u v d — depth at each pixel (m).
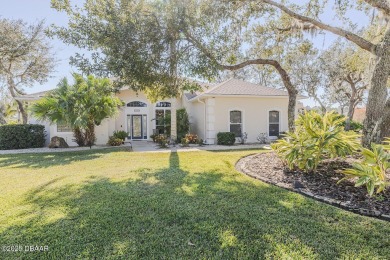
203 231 3.16
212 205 4.05
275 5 8.41
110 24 6.83
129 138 18.97
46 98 12.92
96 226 3.36
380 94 6.90
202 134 16.75
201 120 17.00
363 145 6.96
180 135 16.98
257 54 10.89
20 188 5.27
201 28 7.43
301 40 10.46
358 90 24.28
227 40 8.12
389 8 7.32
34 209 4.00
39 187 5.33
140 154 10.82
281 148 6.35
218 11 7.63
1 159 9.98
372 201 3.99
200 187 5.14
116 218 3.60
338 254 2.62
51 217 3.67
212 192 4.77
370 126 6.95
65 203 4.25
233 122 16.03
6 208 4.07
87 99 13.01
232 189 4.96
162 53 7.54
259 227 3.23
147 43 7.16
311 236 2.99
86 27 6.94
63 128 16.03
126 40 6.84
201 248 2.79
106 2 6.81
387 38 6.88
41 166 8.13
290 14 8.36
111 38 6.84
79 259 2.62
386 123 6.68
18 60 18.97
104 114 13.83
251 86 17.38
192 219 3.52
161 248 2.79
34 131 15.00
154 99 9.65
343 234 3.03
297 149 5.75
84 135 14.55
